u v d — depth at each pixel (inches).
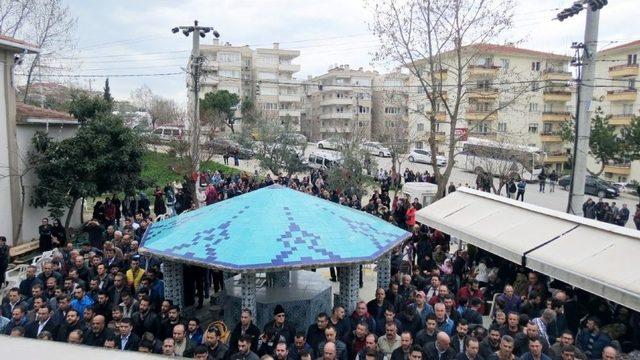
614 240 409.4
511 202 576.1
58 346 111.8
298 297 439.2
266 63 3196.4
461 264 532.1
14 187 706.8
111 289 423.2
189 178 992.9
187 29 963.3
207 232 415.8
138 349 323.3
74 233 801.6
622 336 381.1
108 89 2271.2
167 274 446.3
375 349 309.1
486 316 478.9
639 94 1806.1
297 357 313.6
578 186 713.6
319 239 402.6
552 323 367.9
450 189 1090.1
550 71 2034.9
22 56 704.4
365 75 3127.5
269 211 422.9
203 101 2370.8
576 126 713.6
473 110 1753.2
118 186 778.2
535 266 434.0
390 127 1777.8
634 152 1541.6
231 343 351.9
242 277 390.3
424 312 379.2
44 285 438.0
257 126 1652.3
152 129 1841.8
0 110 685.9
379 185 1409.9
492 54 1943.9
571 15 740.0
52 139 751.7
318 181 1157.7
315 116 3383.4
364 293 582.2
